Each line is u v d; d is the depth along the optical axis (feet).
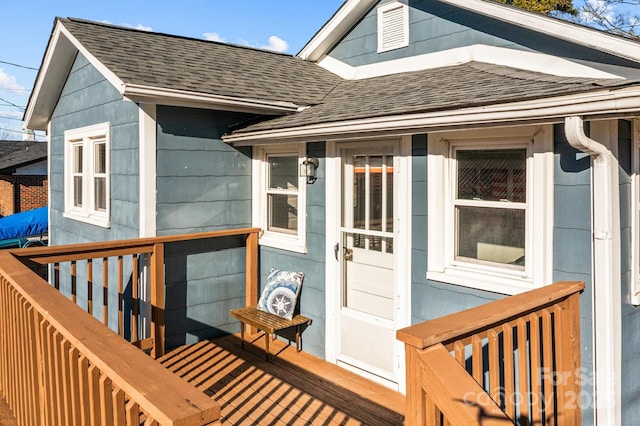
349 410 12.18
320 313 16.03
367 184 14.61
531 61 14.21
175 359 15.61
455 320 6.66
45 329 7.43
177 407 4.03
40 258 13.21
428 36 17.43
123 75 14.84
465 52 16.24
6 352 10.68
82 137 20.77
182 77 16.57
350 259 15.25
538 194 10.59
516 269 11.29
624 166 10.09
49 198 25.90
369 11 19.89
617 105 8.17
